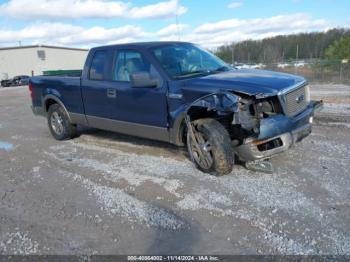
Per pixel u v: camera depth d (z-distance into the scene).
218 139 4.27
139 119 5.28
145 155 5.63
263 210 3.53
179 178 4.51
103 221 3.49
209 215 3.49
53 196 4.18
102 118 5.96
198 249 2.94
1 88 39.34
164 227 3.32
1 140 7.52
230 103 3.93
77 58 66.56
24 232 3.36
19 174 5.07
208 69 5.21
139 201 3.91
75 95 6.43
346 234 3.02
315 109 4.77
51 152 6.21
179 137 4.86
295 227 3.18
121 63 5.50
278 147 4.18
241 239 3.04
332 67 21.78
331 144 5.71
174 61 5.09
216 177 4.45
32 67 58.28
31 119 10.40
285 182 4.19
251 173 4.53
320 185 4.05
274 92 4.07
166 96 4.77
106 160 5.52
